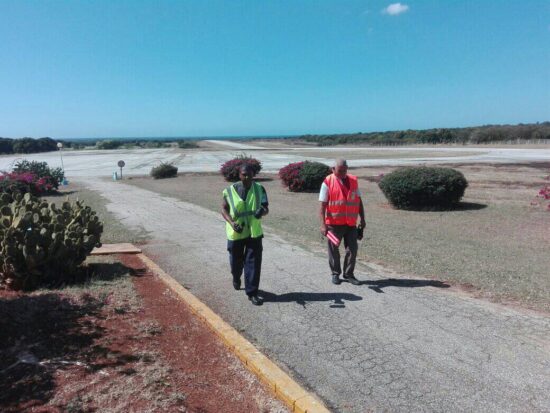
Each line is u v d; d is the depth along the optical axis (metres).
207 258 7.57
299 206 15.30
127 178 32.28
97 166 45.91
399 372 3.63
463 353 3.95
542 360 3.81
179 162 48.91
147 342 4.04
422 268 6.81
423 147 73.38
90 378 3.36
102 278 5.97
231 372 3.62
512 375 3.56
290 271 6.65
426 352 3.97
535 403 3.18
